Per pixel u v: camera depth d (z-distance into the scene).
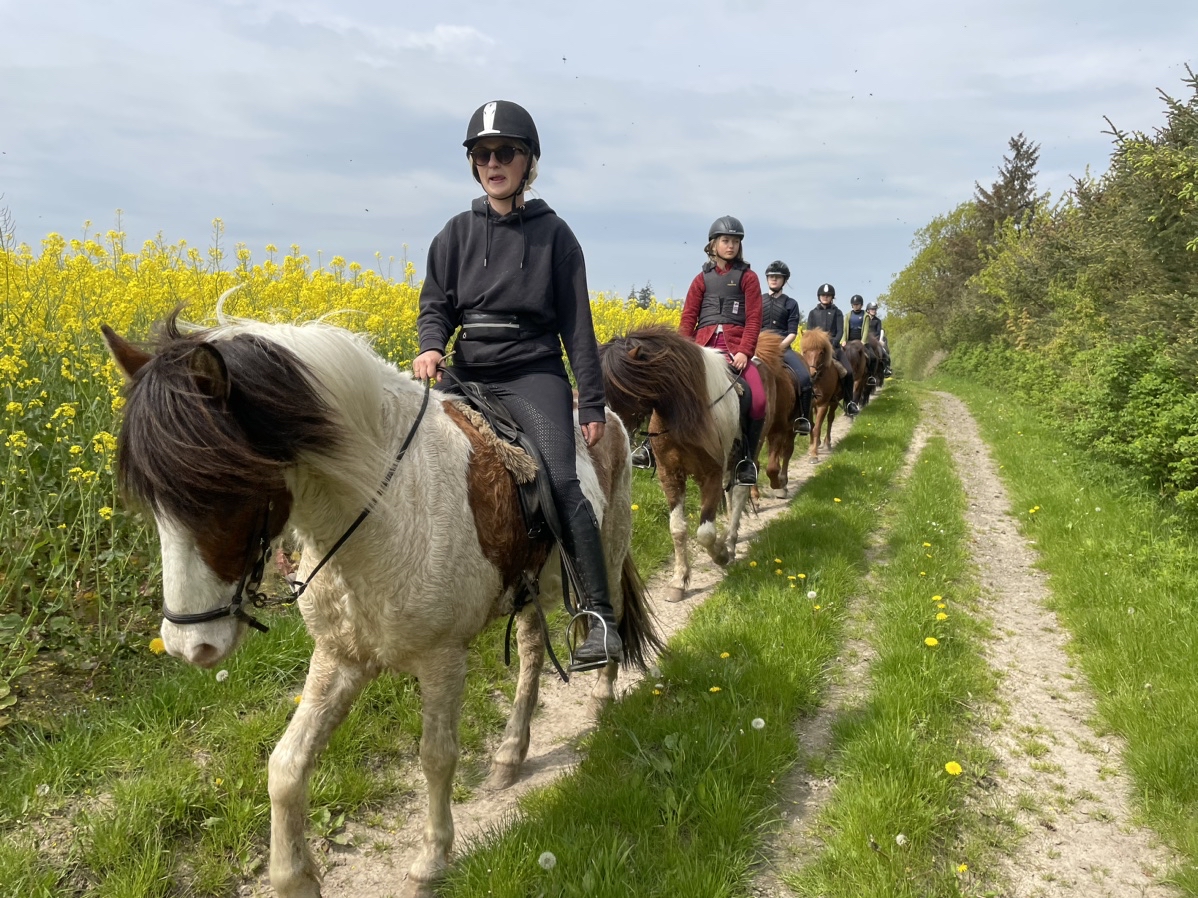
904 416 15.68
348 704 2.41
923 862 2.72
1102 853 2.91
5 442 3.77
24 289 5.61
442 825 2.61
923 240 50.97
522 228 2.87
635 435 5.36
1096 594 5.21
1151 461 7.35
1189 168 7.67
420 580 2.27
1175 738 3.38
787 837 2.92
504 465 2.58
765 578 5.50
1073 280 16.14
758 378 6.25
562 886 2.51
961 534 7.04
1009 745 3.60
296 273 7.51
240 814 2.79
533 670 3.42
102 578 4.07
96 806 2.81
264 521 1.92
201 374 1.76
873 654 4.50
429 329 2.87
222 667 3.58
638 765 3.21
